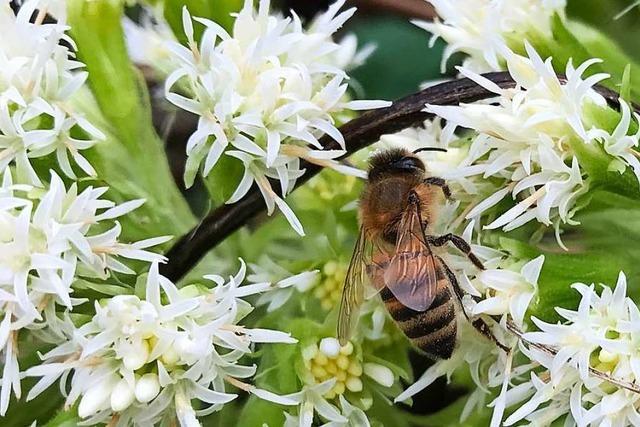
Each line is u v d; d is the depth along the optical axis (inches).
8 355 6.1
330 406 6.5
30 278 6.1
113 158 6.4
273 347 6.5
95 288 6.2
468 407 6.6
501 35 6.6
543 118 6.2
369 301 6.6
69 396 6.1
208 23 6.3
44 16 6.3
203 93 6.3
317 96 6.3
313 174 6.4
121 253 6.2
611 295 6.2
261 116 6.3
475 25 6.7
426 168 6.5
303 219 6.7
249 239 6.7
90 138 6.3
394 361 6.6
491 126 6.2
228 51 6.3
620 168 6.2
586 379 6.2
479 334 6.4
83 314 6.2
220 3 6.5
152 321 6.1
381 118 6.4
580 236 6.5
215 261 6.6
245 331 6.2
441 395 6.9
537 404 6.2
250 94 6.3
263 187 6.3
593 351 6.2
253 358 6.6
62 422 6.2
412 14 7.8
